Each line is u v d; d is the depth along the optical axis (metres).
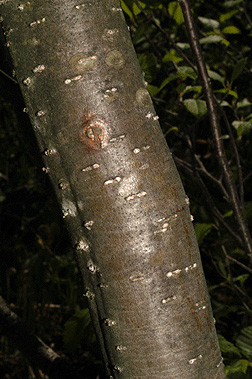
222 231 1.27
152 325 0.65
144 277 0.65
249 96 1.29
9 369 1.50
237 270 1.29
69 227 0.66
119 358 0.66
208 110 0.78
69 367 0.90
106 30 0.65
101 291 0.66
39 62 0.65
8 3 0.65
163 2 0.96
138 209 0.65
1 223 1.87
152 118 0.66
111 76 0.65
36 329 1.60
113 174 0.64
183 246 0.66
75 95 0.64
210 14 1.43
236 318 1.33
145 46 1.29
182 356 0.65
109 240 0.65
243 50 1.33
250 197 1.29
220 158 0.80
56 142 0.65
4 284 1.74
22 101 0.67
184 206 0.66
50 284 1.75
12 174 1.97
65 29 0.64
